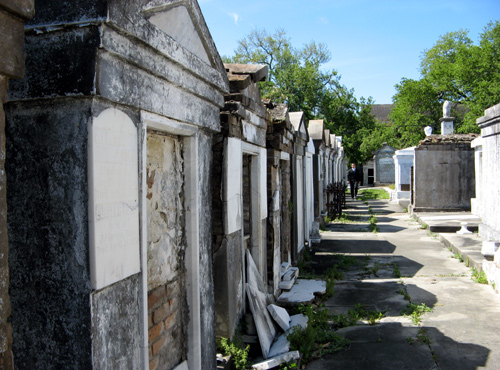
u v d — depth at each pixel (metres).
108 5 2.12
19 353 2.29
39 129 2.24
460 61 27.89
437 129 30.89
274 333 5.38
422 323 6.11
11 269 2.29
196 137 3.53
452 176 17.27
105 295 2.28
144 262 2.63
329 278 8.61
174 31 3.04
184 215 3.53
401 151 24.06
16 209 2.28
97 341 2.21
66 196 2.20
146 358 2.63
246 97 5.00
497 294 7.27
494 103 24.83
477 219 14.34
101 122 2.23
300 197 10.09
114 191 2.34
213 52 3.74
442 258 10.27
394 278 8.62
